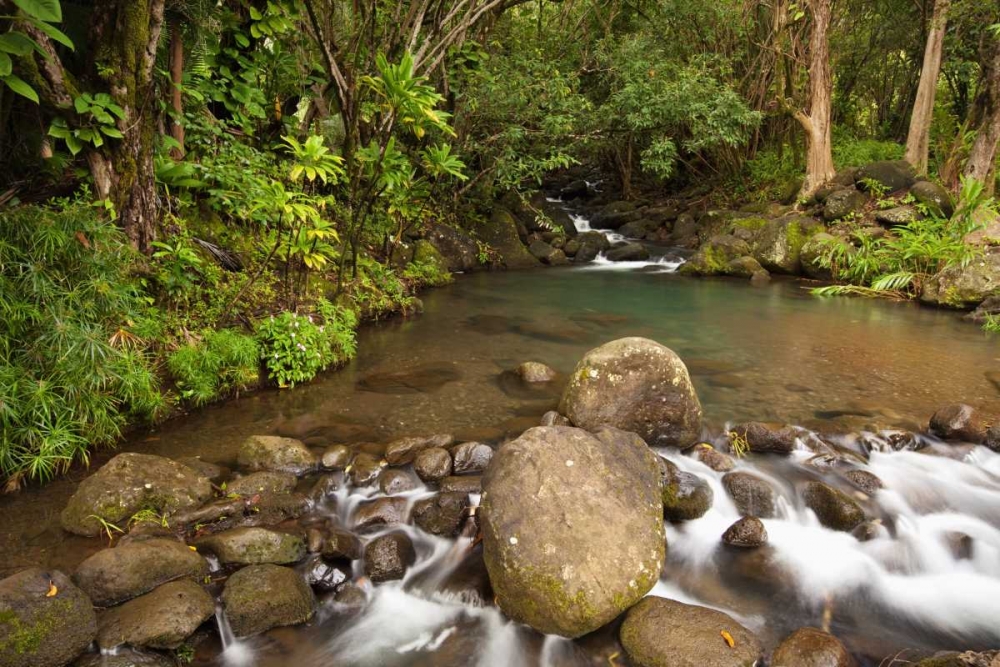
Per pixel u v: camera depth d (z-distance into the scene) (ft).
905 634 9.39
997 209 32.83
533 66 37.96
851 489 12.33
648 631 8.77
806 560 10.91
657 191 59.26
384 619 9.67
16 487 11.78
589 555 9.28
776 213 41.93
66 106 15.07
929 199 34.45
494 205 41.78
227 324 17.99
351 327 22.07
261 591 9.26
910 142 40.98
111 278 13.50
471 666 8.83
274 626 9.18
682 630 8.69
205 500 11.49
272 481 12.03
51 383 11.97
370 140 25.44
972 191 28.99
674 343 21.85
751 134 50.39
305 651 8.98
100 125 15.69
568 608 8.90
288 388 17.28
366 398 16.58
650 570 9.63
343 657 8.92
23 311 11.80
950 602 10.11
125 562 9.14
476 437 13.94
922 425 14.80
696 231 45.98
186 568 9.55
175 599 8.78
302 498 11.62
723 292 31.58
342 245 26.73
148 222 16.93
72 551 10.10
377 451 13.41
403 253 32.27
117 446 13.55
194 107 21.29
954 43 44.98
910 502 12.12
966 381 17.74
